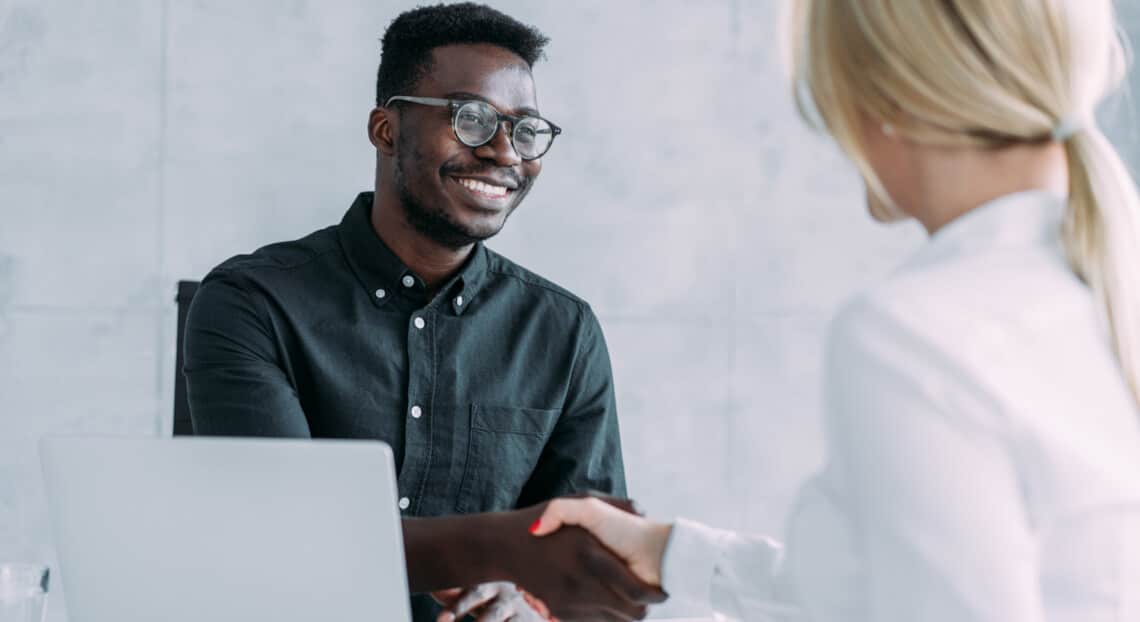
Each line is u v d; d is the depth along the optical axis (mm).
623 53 3562
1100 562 777
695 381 3623
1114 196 843
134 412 3209
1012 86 824
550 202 3496
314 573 1003
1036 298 808
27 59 3131
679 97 3613
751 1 3684
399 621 993
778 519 3678
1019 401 761
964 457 751
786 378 3697
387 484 963
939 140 842
